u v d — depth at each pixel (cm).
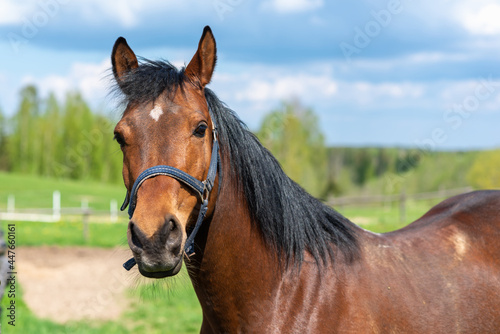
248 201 231
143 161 201
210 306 229
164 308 723
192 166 204
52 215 1931
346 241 244
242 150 232
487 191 300
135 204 201
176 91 212
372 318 226
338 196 4294
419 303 236
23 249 1152
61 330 620
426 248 259
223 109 233
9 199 2930
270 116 2769
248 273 225
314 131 3622
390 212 1842
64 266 993
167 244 189
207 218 220
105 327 636
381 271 240
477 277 252
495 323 246
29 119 5628
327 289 228
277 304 225
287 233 232
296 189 248
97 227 1600
